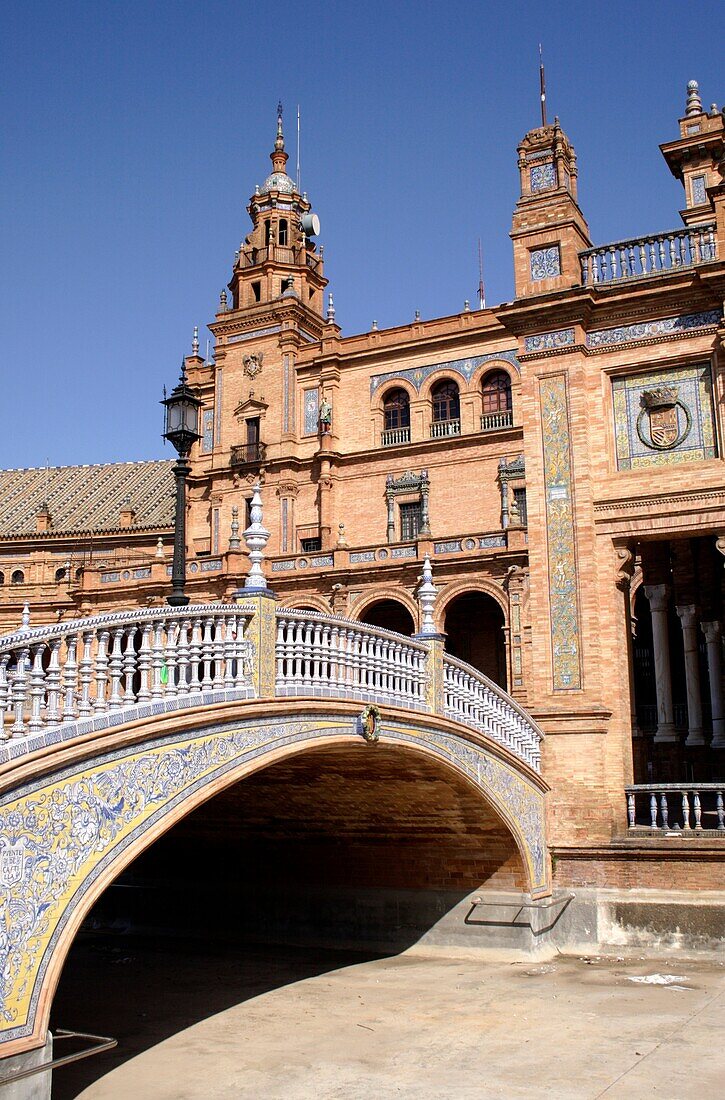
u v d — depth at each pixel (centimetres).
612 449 2202
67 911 1016
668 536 2138
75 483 7481
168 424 1694
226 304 5566
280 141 5991
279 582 4306
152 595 4625
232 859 2316
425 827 2014
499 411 4812
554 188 2331
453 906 2056
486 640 4316
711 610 2797
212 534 5325
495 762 1902
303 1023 1555
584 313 2233
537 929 1975
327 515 5012
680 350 2152
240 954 2130
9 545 6706
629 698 2178
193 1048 1421
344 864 2188
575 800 2073
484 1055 1363
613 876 2020
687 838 1969
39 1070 962
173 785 1164
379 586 4094
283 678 1367
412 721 1642
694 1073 1261
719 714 2733
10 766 959
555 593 2173
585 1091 1206
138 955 2130
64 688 1060
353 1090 1233
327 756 1650
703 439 2123
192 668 1241
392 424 5097
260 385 5353
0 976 945
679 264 2189
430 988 1767
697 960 1908
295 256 5691
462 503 4766
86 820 1048
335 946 2166
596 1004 1611
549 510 2209
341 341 5203
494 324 4859
